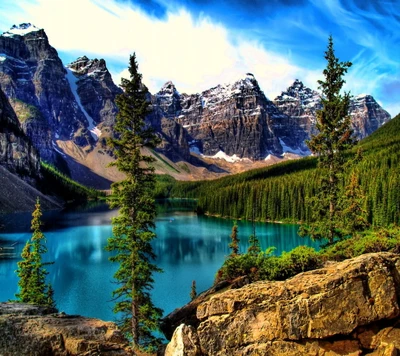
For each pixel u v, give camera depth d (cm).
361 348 1268
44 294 3866
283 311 1310
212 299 1418
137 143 2648
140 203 2588
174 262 7444
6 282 5925
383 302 1279
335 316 1276
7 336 1166
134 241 2541
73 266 6988
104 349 1174
